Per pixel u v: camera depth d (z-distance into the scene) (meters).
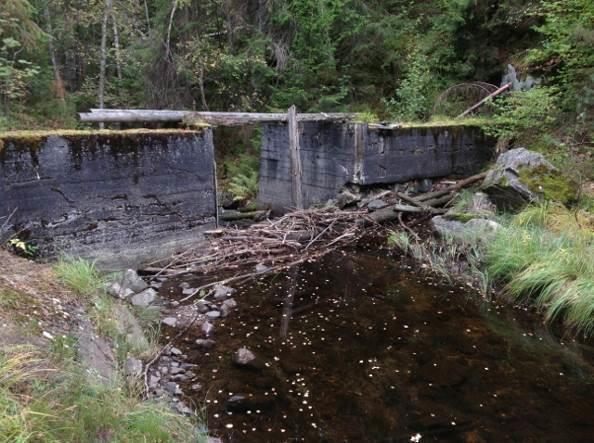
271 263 6.43
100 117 6.30
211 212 6.69
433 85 11.15
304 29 11.36
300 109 11.62
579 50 8.09
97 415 2.46
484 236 6.22
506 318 5.00
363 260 6.66
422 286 5.82
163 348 4.14
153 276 5.71
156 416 2.79
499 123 9.19
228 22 11.32
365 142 8.28
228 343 4.37
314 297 5.48
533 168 7.01
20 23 9.28
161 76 11.77
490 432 3.26
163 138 6.00
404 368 4.04
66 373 2.69
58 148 5.17
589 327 4.66
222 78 11.85
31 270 4.19
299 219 7.79
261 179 9.98
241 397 3.56
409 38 12.11
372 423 3.33
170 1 11.20
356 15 11.50
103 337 3.72
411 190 9.05
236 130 11.94
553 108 8.47
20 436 1.94
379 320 4.93
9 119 9.95
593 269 5.04
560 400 3.63
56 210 5.24
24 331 3.04
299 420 3.34
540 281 5.17
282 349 4.30
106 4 12.30
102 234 5.63
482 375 3.96
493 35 10.29
